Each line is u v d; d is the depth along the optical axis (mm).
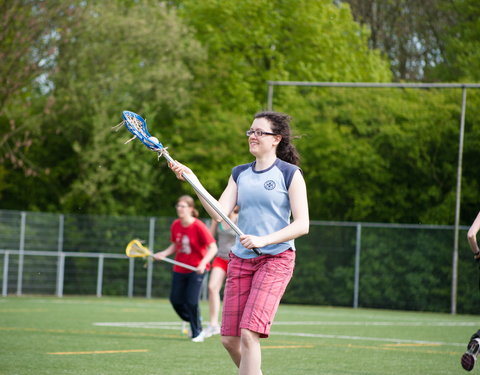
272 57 52969
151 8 48281
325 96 47469
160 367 13453
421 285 36219
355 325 25516
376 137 45844
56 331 20125
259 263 9117
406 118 45562
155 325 22875
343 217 47062
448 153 44625
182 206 17859
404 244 36625
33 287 39375
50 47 43938
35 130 45688
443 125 44688
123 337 18938
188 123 50062
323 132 46156
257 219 9156
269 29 51719
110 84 46906
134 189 48062
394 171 45781
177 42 47875
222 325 9281
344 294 37531
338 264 37688
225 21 52281
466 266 35250
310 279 38031
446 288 35812
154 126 50562
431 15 59250
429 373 13602
